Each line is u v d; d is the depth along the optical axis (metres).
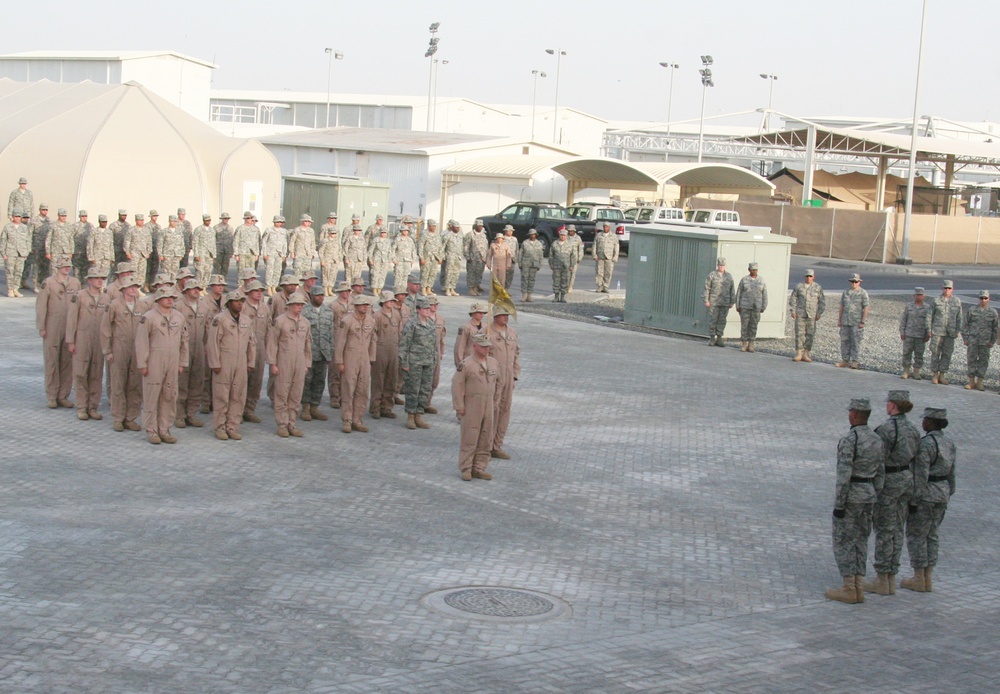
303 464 14.02
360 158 54.81
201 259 28.69
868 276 47.66
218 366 14.85
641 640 8.92
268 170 42.66
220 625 8.67
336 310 16.27
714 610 9.79
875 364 24.61
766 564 11.20
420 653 8.34
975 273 52.25
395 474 13.78
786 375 22.55
